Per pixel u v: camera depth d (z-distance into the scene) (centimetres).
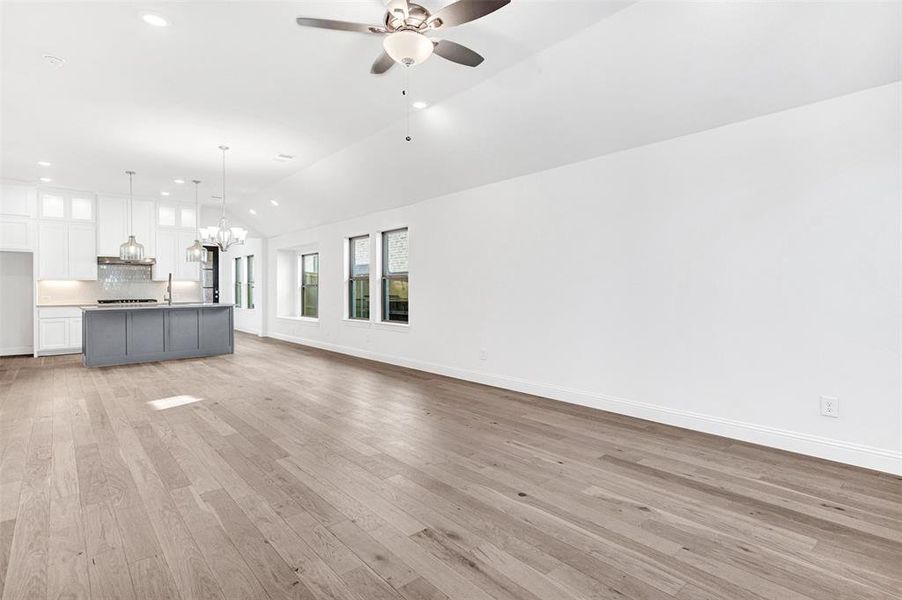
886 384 276
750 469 283
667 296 371
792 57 275
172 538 206
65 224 770
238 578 178
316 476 274
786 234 310
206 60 342
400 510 233
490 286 520
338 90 393
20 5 274
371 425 374
